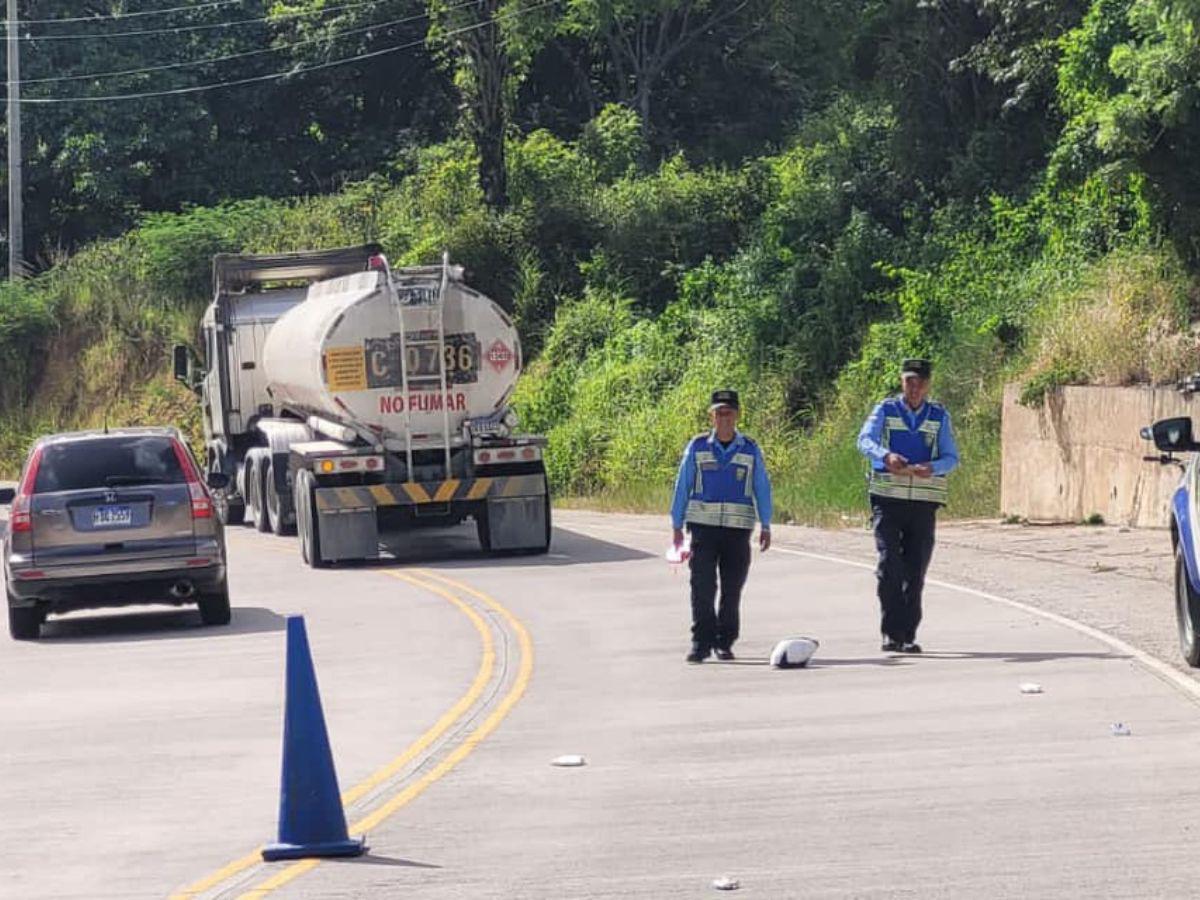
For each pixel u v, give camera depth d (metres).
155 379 55.62
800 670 14.97
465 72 51.19
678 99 62.47
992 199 38.91
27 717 14.64
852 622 17.80
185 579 19.91
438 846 9.48
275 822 10.29
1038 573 20.86
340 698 14.77
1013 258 37.25
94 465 20.08
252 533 33.03
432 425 27.36
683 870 8.75
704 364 41.47
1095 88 30.55
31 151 63.88
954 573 21.31
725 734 12.33
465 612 20.20
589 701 13.97
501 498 27.00
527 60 52.31
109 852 9.72
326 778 9.45
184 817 10.55
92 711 14.76
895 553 15.59
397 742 12.71
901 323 37.91
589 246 50.19
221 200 61.94
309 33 65.25
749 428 38.59
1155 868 8.44
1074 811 9.65
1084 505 26.59
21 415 57.28
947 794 10.20
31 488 19.98
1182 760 10.79
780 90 62.84
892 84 42.91
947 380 33.69
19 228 58.59
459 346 27.38
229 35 66.19
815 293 41.50
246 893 8.62
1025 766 10.84
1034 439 28.11
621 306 46.56
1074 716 12.32
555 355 46.09
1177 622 15.02
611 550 27.23
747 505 15.70
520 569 24.94
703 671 15.21
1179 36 25.70
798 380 39.91
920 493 15.57
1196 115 27.08
